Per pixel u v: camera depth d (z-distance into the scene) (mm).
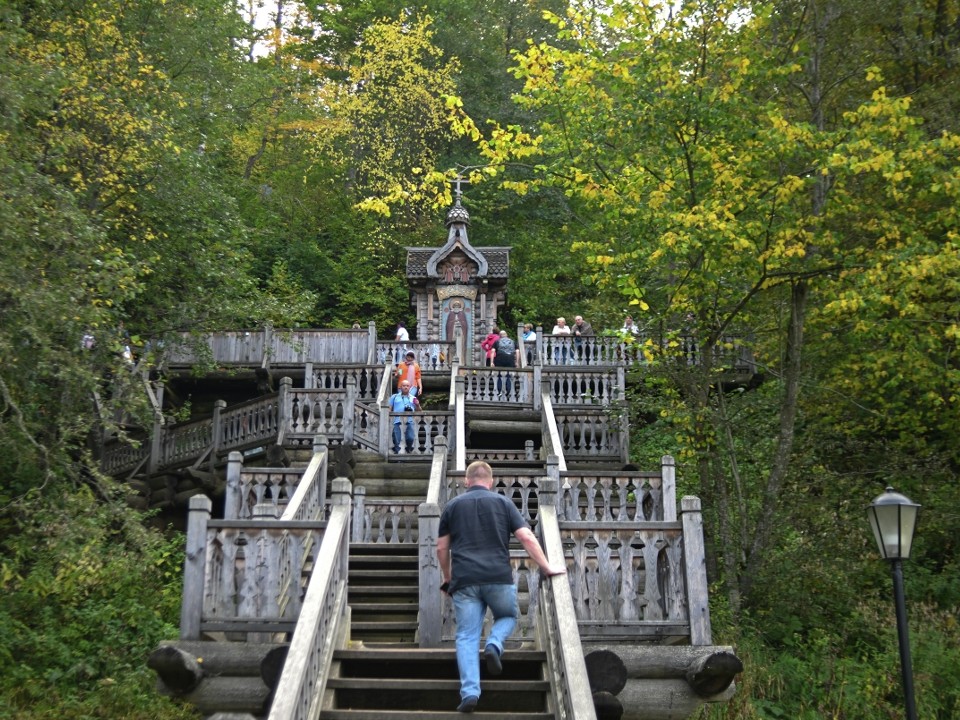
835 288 15938
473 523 7617
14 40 15336
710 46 16219
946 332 15492
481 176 17109
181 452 20234
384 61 39406
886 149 14883
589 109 16453
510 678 8039
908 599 15945
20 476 14633
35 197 13648
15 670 12945
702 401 15922
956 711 13430
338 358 26641
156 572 15633
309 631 7039
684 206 15609
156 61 23766
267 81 35344
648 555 8914
